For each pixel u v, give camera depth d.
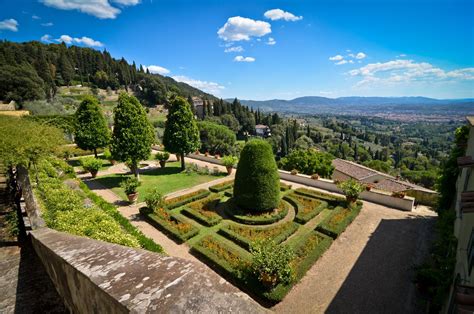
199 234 12.37
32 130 10.02
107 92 96.12
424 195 16.42
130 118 18.47
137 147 18.88
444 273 8.08
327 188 18.97
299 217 13.59
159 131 46.97
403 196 15.38
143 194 17.34
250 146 13.77
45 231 6.66
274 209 14.39
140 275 1.84
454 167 11.80
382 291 8.74
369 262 10.27
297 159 25.92
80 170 23.20
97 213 9.23
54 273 4.49
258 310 1.26
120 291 1.67
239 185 14.19
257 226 12.95
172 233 12.05
